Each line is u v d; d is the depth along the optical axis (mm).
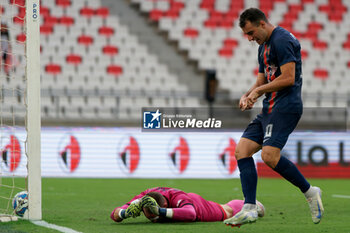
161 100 58750
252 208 14656
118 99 53594
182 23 68125
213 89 47031
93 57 61688
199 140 49969
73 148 48406
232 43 67688
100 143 48812
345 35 71188
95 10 65312
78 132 48594
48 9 64062
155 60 63625
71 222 17891
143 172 49281
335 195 32219
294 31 70375
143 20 67875
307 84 66375
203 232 15383
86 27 63969
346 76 68000
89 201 27359
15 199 17938
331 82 66938
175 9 69000
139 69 62438
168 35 67062
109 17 65375
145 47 64125
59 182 41594
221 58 66312
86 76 60125
